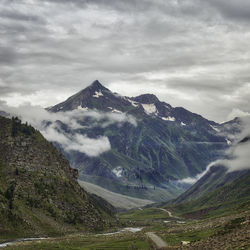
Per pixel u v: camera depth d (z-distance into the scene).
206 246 172.62
